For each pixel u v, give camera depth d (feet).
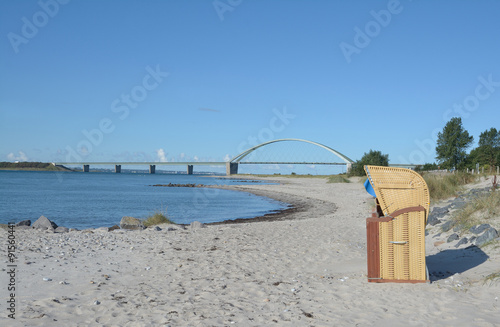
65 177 492.95
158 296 20.90
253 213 93.50
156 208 108.88
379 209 27.84
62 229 48.88
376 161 252.21
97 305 19.16
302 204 113.60
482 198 38.68
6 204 120.57
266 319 17.43
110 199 146.51
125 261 29.86
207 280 24.45
